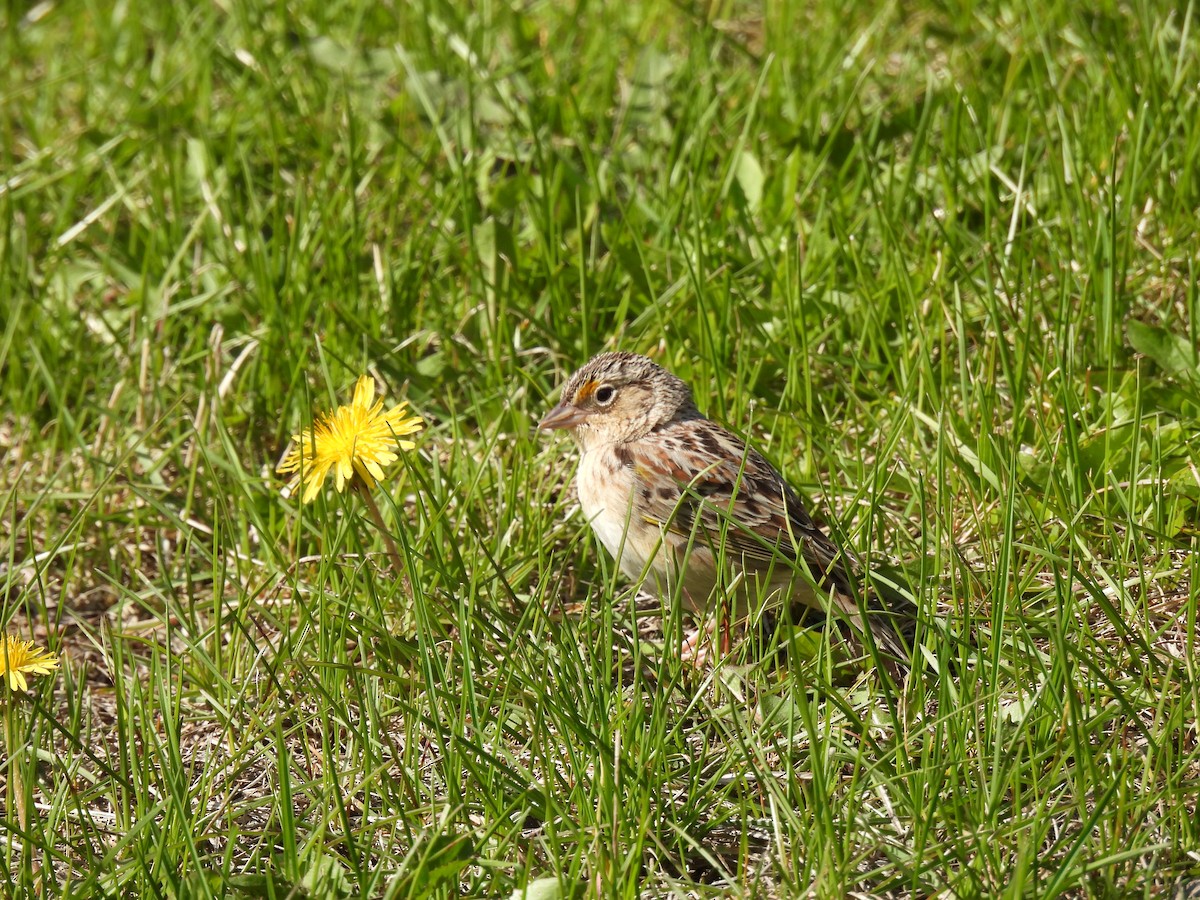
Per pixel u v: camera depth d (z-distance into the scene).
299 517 8.79
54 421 10.98
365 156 13.59
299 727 7.45
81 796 7.27
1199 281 10.43
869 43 15.01
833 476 9.16
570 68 15.37
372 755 7.20
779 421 9.84
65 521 10.30
